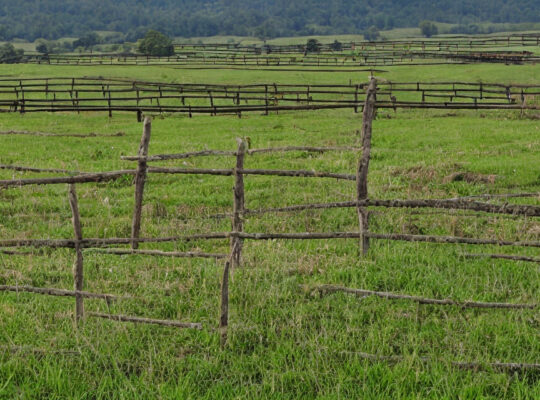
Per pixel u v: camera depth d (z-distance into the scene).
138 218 14.55
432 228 17.47
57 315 12.09
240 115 49.12
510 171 24.70
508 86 52.88
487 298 12.66
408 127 41.75
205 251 16.17
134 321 11.30
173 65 110.00
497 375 9.89
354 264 14.62
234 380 9.98
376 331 11.16
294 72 92.19
